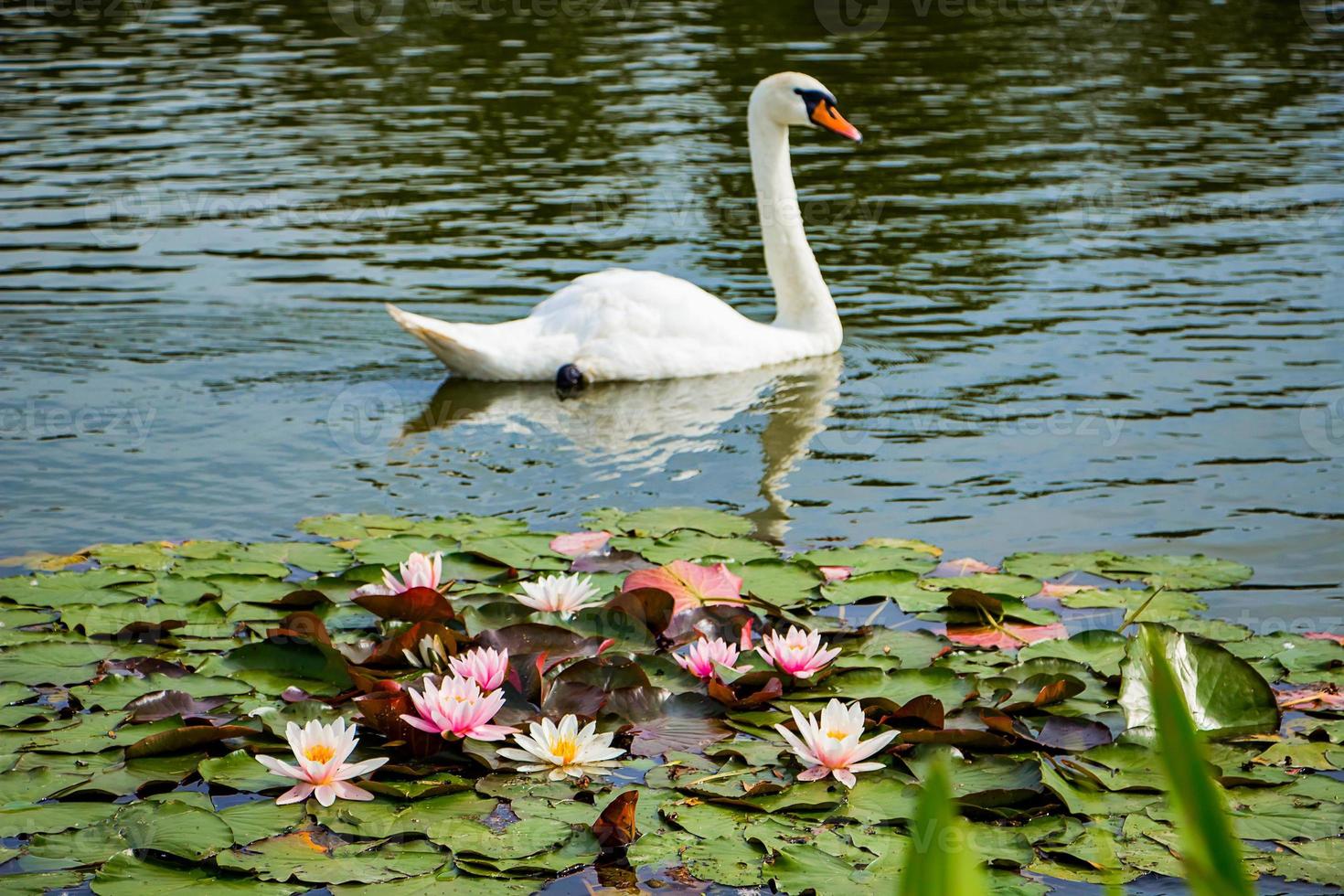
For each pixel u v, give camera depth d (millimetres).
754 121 11766
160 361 11398
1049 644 6523
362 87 21750
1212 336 11867
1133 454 9352
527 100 20828
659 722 5859
